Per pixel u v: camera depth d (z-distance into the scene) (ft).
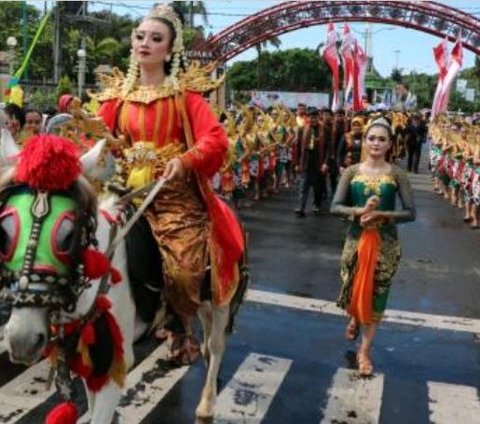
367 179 18.43
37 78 133.59
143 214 12.58
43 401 16.39
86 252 9.53
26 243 9.01
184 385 17.62
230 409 16.35
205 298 13.58
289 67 240.73
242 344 20.74
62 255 9.13
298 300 25.46
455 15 141.59
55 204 9.28
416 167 79.10
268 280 28.22
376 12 145.89
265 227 40.55
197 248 12.62
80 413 15.81
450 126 63.67
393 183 18.42
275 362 19.43
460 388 18.25
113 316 11.25
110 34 157.17
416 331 22.70
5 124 20.75
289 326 22.56
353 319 20.24
